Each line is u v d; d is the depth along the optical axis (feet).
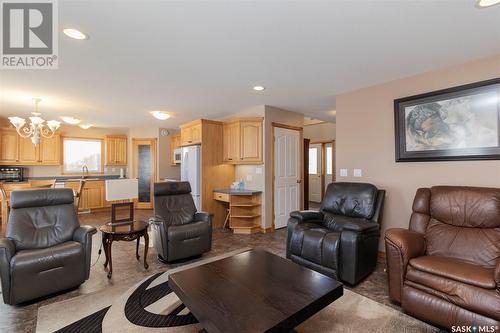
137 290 7.90
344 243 8.28
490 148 8.11
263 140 15.03
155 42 7.27
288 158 16.42
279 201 15.83
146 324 6.21
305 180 21.04
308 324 6.21
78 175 22.39
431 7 5.69
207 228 10.92
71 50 7.73
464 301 5.43
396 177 10.50
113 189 9.92
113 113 16.96
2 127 18.33
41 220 8.57
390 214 10.66
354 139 11.95
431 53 8.09
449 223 7.70
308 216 10.19
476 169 8.45
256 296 5.11
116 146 23.84
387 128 10.79
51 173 21.12
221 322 4.28
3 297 6.79
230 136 16.12
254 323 4.26
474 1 5.47
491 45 7.54
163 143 23.62
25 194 8.51
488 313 5.12
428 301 6.01
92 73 9.63
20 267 6.84
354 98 11.99
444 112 9.09
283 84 11.10
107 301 7.25
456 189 7.84
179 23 6.30
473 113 8.45
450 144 8.95
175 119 19.44
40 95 12.53
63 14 5.88
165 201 11.60
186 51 7.87
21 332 5.89
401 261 6.72
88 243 8.23
